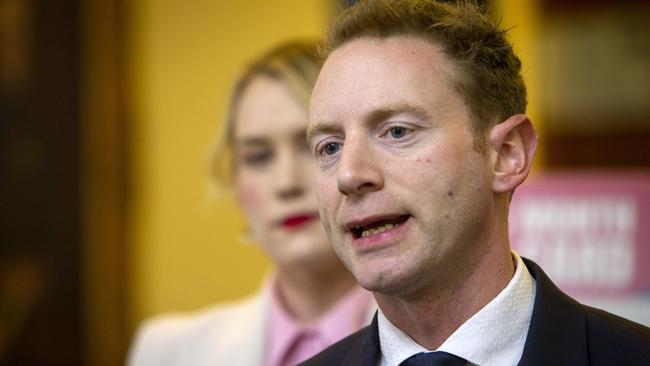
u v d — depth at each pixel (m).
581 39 5.08
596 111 5.08
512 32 5.07
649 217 2.84
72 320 5.62
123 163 5.66
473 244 1.83
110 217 5.64
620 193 2.87
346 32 1.91
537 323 1.81
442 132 1.80
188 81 5.67
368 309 3.03
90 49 5.62
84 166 5.63
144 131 5.70
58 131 5.63
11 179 5.65
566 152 5.11
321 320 3.02
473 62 1.85
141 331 3.47
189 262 5.62
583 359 1.76
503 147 1.89
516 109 1.91
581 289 2.87
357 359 1.97
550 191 2.91
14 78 5.62
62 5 5.62
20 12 5.62
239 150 3.13
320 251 2.97
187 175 5.63
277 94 3.05
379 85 1.81
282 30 5.54
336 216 1.85
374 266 1.79
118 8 5.65
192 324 3.37
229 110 3.21
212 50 5.64
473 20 1.89
